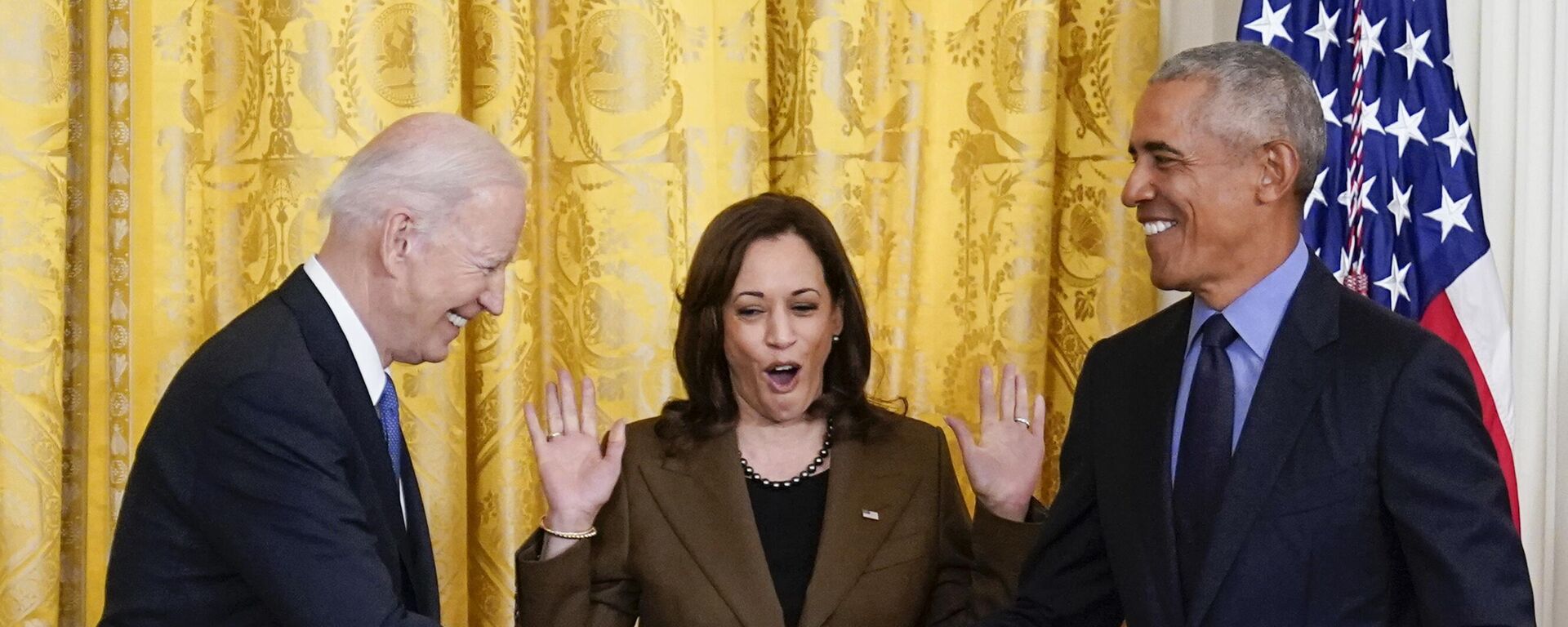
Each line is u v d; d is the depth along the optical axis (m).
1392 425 1.69
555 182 3.04
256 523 1.73
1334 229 2.81
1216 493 1.80
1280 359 1.78
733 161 3.06
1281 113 1.77
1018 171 3.12
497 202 1.90
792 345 2.28
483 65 2.91
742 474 2.31
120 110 2.75
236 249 2.87
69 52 2.67
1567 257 3.17
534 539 2.28
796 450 2.35
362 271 1.88
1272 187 1.79
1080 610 2.05
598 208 2.98
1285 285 1.82
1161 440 1.87
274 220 2.83
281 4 2.81
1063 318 3.24
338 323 1.86
